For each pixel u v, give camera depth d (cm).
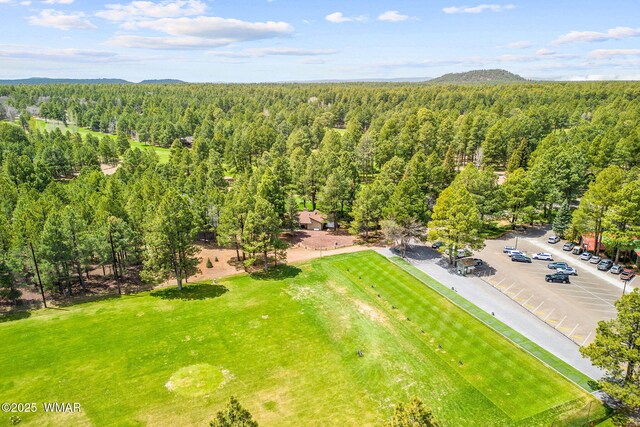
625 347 3666
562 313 5666
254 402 4122
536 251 8031
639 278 6769
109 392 4250
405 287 6488
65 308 6000
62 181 13738
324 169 10781
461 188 7325
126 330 5375
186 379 4444
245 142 14612
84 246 6281
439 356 4838
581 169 9850
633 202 6906
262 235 6962
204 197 9094
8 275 5850
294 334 5294
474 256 7762
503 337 5109
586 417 3881
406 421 2397
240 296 6328
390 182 10475
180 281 6575
